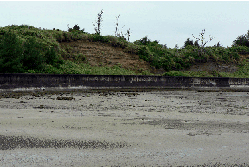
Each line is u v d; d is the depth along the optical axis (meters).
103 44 50.72
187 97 22.61
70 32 50.56
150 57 50.09
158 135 8.48
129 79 34.69
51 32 47.38
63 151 6.87
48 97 20.23
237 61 57.84
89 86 31.62
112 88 33.00
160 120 11.03
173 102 18.28
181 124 10.23
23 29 44.06
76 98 19.84
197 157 6.52
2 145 7.26
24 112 12.66
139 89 32.66
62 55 42.09
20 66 29.00
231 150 7.04
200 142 7.73
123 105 16.09
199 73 49.00
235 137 8.30
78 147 7.19
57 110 13.52
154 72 47.03
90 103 16.83
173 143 7.62
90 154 6.67
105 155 6.61
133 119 11.20
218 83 41.59
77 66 39.41
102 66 43.38
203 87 40.12
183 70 50.66
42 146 7.23
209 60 55.66
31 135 8.28
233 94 26.92
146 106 15.77
